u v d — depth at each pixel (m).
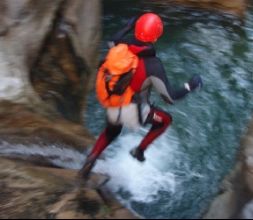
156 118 4.19
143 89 3.94
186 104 6.27
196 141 5.68
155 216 4.30
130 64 3.78
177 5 8.70
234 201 3.71
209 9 8.58
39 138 4.76
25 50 5.30
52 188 3.99
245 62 7.35
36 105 5.00
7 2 5.10
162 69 3.79
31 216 3.64
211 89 6.64
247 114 6.20
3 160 4.37
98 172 4.64
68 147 4.80
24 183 4.04
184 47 7.65
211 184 4.94
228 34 8.09
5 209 3.72
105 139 4.22
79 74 5.98
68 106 5.55
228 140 5.73
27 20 5.31
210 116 6.12
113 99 3.91
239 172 4.04
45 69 5.61
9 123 4.77
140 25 3.80
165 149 5.46
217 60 7.37
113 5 8.73
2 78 4.93
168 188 4.78
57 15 5.81
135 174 4.87
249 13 8.74
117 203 3.95
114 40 4.02
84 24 6.36
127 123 4.01
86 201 3.82
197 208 4.45
